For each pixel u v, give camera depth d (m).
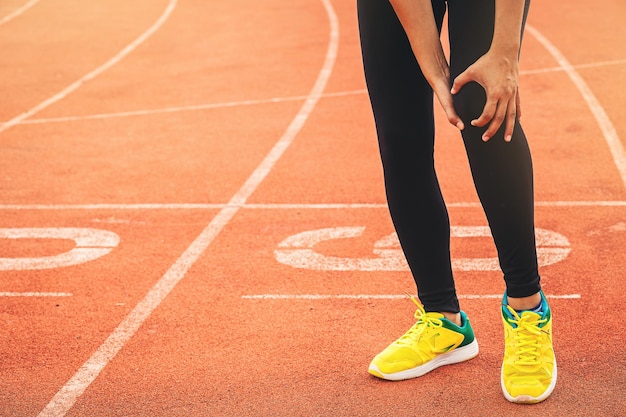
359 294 3.63
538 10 13.77
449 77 2.30
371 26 2.43
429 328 2.75
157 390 2.79
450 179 5.59
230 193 5.42
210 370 2.93
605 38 11.08
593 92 8.18
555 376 2.59
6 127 7.69
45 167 6.23
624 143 6.39
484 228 4.56
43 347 3.20
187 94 8.95
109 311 3.55
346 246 4.32
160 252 4.33
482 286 3.67
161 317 3.46
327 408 2.60
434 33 2.29
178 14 15.34
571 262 3.94
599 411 2.49
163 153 6.56
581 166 5.79
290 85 9.16
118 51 11.93
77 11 16.05
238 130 7.27
